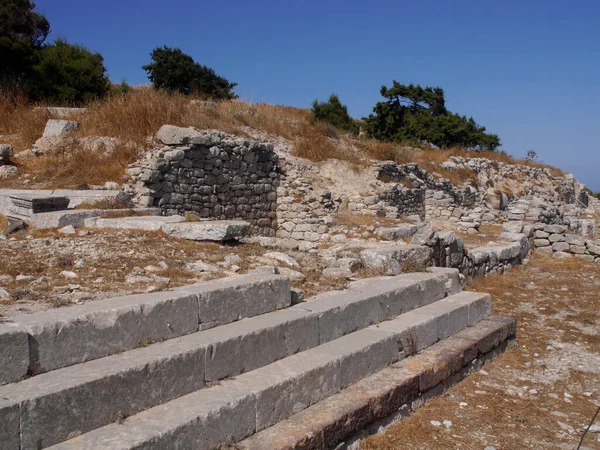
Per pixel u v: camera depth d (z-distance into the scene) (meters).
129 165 12.22
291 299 5.59
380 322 5.97
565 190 35.59
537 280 11.22
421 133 34.59
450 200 21.12
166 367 3.80
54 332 3.55
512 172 31.41
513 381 6.18
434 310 6.54
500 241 13.34
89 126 13.95
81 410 3.32
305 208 15.51
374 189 17.73
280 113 23.48
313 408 4.44
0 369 3.26
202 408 3.69
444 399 5.59
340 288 6.43
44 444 3.15
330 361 4.70
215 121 16.25
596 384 6.16
